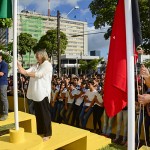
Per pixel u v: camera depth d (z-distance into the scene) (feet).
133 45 10.20
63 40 123.75
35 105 15.17
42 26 234.38
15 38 12.76
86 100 27.68
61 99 31.50
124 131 23.11
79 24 298.76
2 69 18.31
